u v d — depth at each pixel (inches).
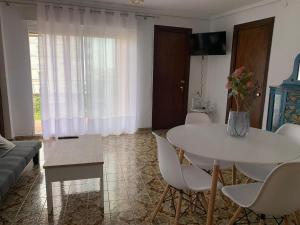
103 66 164.7
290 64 126.7
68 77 157.9
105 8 161.6
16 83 156.6
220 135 78.1
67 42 154.4
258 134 81.0
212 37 175.5
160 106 193.8
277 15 133.1
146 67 183.3
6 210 82.9
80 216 80.1
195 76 199.0
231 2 147.6
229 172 115.7
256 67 151.6
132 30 168.6
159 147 67.0
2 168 85.0
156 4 156.9
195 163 83.8
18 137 163.3
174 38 186.9
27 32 152.6
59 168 79.5
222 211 83.7
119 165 123.2
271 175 48.0
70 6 153.3
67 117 161.9
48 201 80.3
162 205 86.8
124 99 175.3
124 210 83.9
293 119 110.2
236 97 76.5
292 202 51.8
